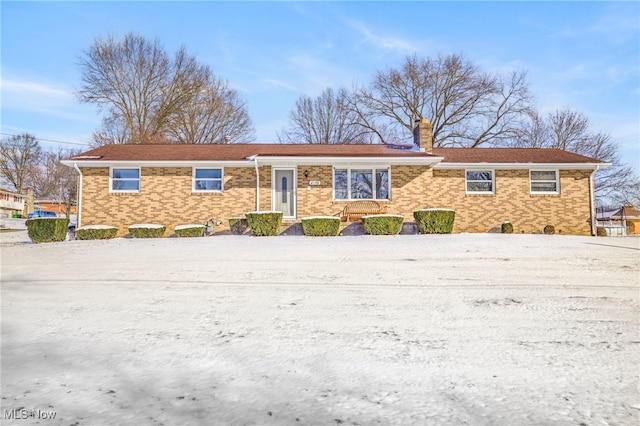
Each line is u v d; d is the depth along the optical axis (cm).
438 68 3509
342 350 406
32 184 5956
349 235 1603
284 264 887
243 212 1745
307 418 274
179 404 295
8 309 558
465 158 1888
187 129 3794
